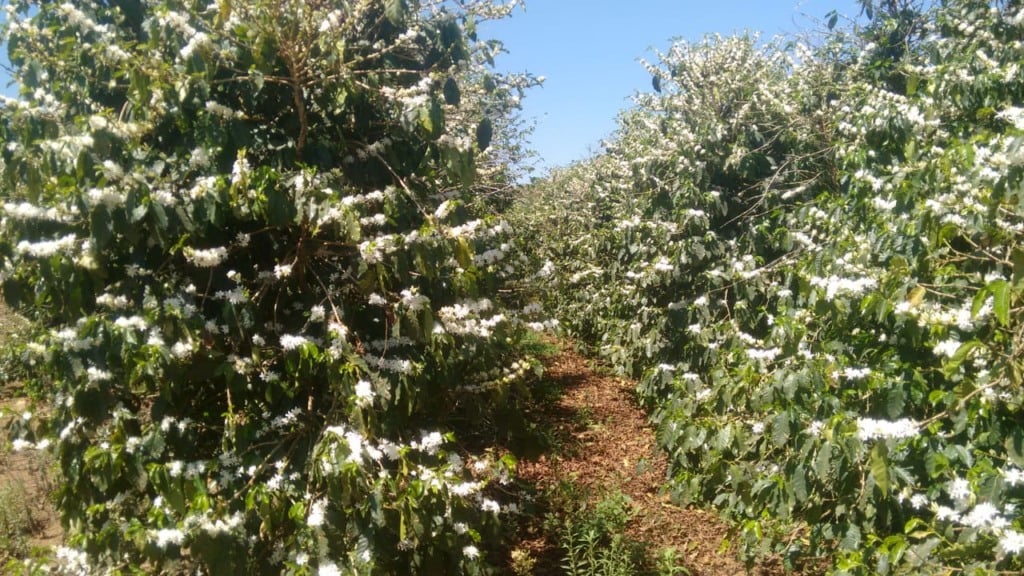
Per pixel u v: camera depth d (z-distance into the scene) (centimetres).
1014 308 236
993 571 181
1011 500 198
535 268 619
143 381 238
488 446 390
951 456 220
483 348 306
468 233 281
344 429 262
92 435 256
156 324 241
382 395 263
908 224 306
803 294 327
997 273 269
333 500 233
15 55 284
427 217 274
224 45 283
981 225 262
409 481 250
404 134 312
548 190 1005
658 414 511
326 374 271
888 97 432
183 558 251
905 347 274
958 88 386
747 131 587
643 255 598
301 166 278
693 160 569
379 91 301
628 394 724
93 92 289
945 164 292
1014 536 177
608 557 365
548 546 395
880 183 382
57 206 240
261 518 244
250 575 244
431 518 247
